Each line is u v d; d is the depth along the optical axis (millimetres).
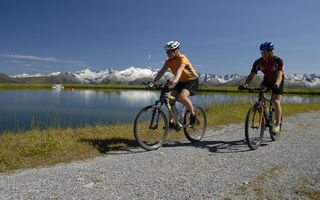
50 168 3062
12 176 2762
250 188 2379
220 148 4102
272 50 4191
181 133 5504
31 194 2240
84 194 2244
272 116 4562
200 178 2650
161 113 4188
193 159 3400
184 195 2230
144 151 3922
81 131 5637
